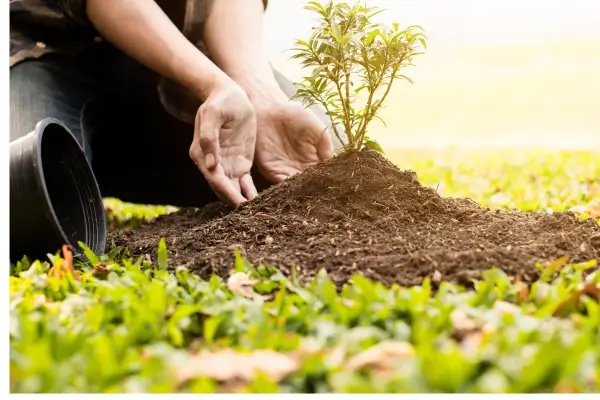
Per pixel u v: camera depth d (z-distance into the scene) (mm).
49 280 1154
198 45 1928
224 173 1642
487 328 923
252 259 1236
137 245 1450
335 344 891
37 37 1855
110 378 815
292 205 1462
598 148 4098
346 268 1177
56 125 1405
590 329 925
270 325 961
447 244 1283
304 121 1759
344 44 1402
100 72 1975
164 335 958
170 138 2082
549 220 1396
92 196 1487
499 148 4246
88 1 1695
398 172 1503
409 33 1435
